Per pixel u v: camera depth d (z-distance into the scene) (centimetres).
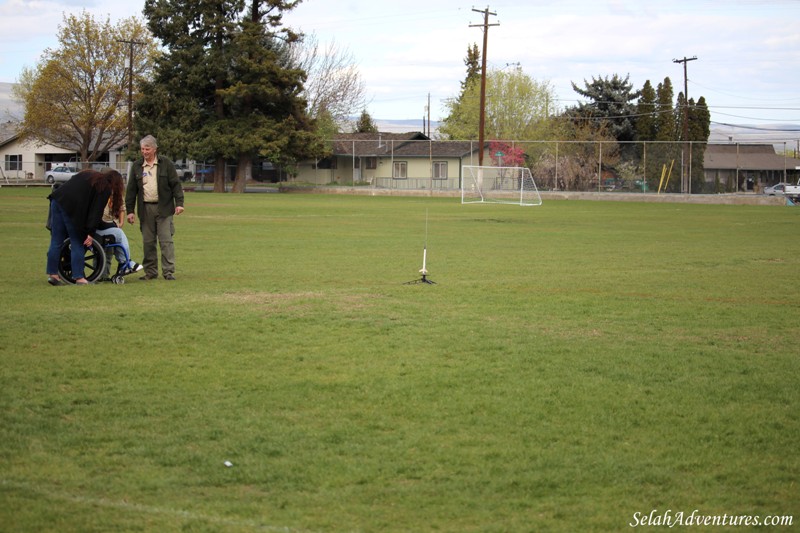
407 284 1334
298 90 6581
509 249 2045
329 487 508
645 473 538
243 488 506
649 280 1455
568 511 481
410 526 458
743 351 877
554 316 1059
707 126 8319
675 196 5672
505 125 8588
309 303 1119
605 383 739
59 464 538
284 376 747
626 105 9131
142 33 7588
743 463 561
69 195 1230
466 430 614
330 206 4284
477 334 931
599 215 3812
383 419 634
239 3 6353
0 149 8569
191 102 6350
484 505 486
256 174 8212
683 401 693
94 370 756
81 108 7531
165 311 1041
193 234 2378
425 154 7488
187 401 673
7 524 449
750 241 2408
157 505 479
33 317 983
